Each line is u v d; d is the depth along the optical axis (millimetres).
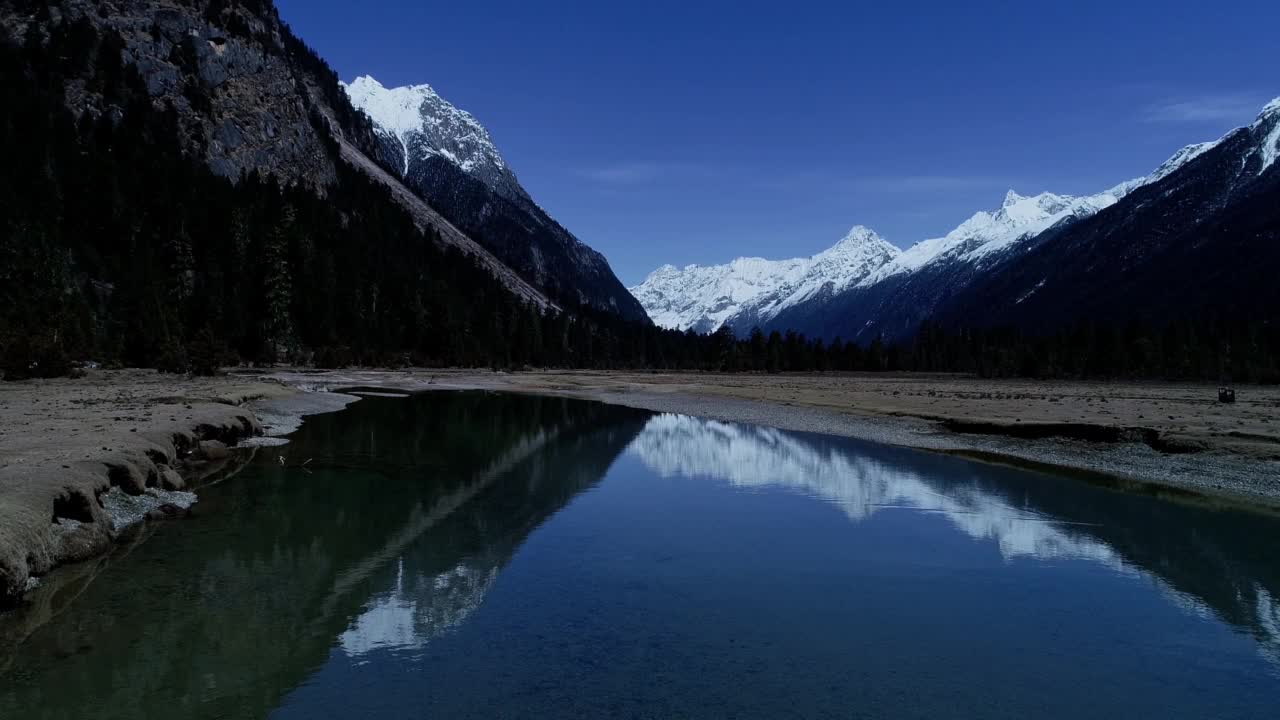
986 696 11602
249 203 142375
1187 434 34750
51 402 38344
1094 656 13109
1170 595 16141
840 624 14508
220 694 11211
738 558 18859
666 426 51125
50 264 87688
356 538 20047
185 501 23438
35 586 15258
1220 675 12414
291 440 38562
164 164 136000
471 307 177250
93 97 147875
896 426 48750
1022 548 19844
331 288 131375
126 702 10883
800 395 81750
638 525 22281
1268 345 153500
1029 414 48375
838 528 22031
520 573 17438
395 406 63531
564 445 40875
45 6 161125
